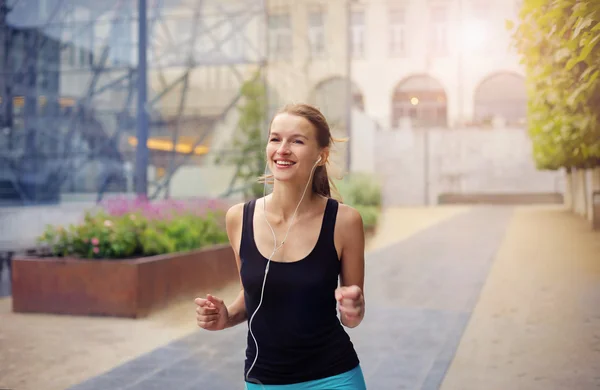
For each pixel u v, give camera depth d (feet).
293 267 5.63
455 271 31.09
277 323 5.69
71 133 64.59
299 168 5.71
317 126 5.82
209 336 18.38
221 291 26.04
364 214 51.57
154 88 61.93
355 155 100.53
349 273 5.85
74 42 63.82
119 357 16.08
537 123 20.84
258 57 60.13
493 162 101.60
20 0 62.90
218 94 61.11
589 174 56.39
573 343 16.72
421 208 91.40
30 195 64.34
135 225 24.52
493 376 14.08
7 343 17.54
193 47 61.21
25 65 63.98
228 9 61.16
